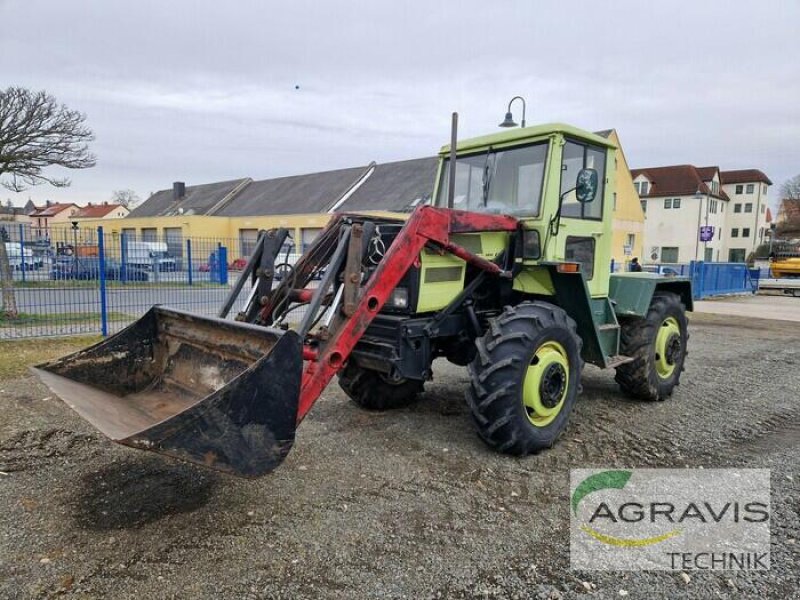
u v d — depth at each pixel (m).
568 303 4.38
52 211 70.75
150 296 10.17
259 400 2.60
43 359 6.52
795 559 2.70
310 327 3.26
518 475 3.60
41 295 9.31
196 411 2.43
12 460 3.66
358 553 2.68
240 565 2.56
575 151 4.47
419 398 5.31
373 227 3.59
